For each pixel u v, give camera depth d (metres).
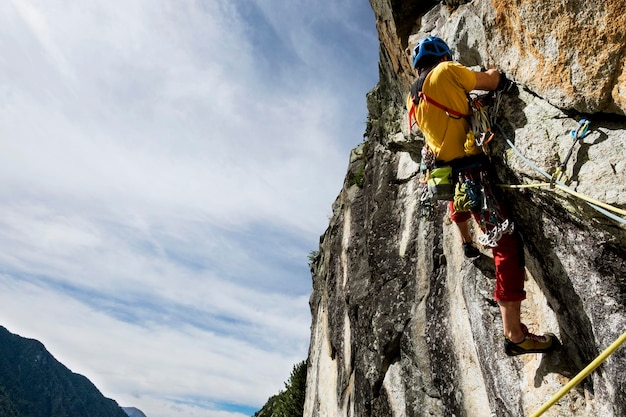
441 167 4.02
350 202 12.27
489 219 3.76
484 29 4.13
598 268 3.25
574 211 3.20
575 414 3.60
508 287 3.76
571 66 3.25
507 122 3.82
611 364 3.13
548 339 3.88
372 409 7.83
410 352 6.96
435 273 6.88
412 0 6.52
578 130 3.25
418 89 4.06
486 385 4.85
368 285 9.23
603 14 3.02
